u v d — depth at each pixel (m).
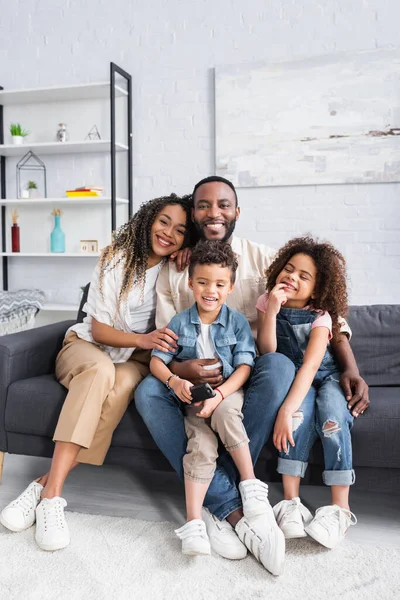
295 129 3.36
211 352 1.65
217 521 1.45
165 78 3.60
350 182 3.30
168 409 1.57
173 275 1.85
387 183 3.28
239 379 1.58
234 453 1.47
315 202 3.40
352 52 3.24
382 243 3.32
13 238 3.80
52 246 3.77
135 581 1.29
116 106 3.70
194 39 3.53
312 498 1.77
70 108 3.78
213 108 3.53
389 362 1.90
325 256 1.73
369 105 3.24
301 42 3.35
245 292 1.86
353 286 3.38
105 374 1.61
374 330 1.93
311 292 1.73
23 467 2.03
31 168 3.88
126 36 3.64
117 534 1.51
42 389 1.73
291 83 3.34
